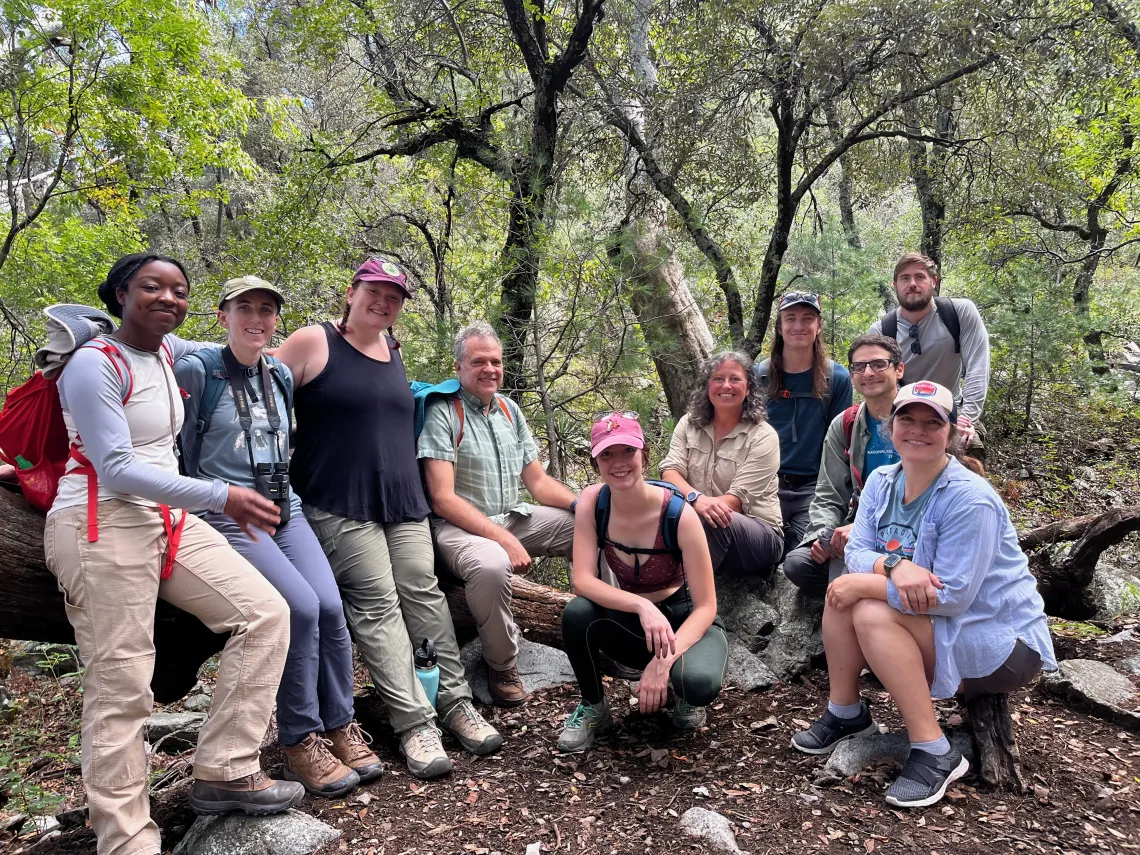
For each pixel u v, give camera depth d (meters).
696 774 2.87
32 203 10.16
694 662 3.00
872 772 2.74
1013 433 10.13
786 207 7.69
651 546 3.07
